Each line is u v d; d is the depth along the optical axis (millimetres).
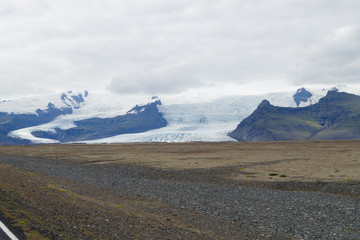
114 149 129000
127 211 25469
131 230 19531
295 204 32062
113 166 66250
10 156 95062
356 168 55344
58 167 65688
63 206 23766
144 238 18234
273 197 35625
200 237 20031
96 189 38844
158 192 38562
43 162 75625
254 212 28844
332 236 22250
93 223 19969
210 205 31516
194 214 27641
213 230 22484
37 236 14992
